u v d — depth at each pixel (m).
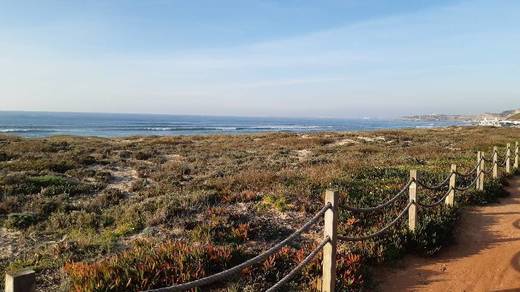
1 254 8.45
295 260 7.26
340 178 14.03
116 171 19.70
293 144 33.44
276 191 11.95
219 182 14.09
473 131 53.84
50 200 12.34
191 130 104.56
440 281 7.23
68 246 8.42
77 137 44.28
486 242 9.27
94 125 127.25
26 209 11.65
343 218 9.66
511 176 17.52
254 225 9.31
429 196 12.13
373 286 6.95
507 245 9.05
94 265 6.66
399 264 7.94
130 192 14.62
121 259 6.99
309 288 6.45
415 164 19.52
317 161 21.27
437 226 9.15
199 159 23.73
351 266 7.07
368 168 16.59
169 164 21.09
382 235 8.59
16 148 26.09
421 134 46.69
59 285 6.75
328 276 6.10
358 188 12.70
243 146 32.59
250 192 11.85
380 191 12.38
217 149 30.20
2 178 14.73
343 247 8.07
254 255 7.70
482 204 12.63
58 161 20.20
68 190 14.29
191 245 7.88
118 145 32.81
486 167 17.89
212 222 9.23
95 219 10.50
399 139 38.66
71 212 11.25
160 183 15.61
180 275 6.45
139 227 9.66
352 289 6.59
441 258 8.33
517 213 11.71
